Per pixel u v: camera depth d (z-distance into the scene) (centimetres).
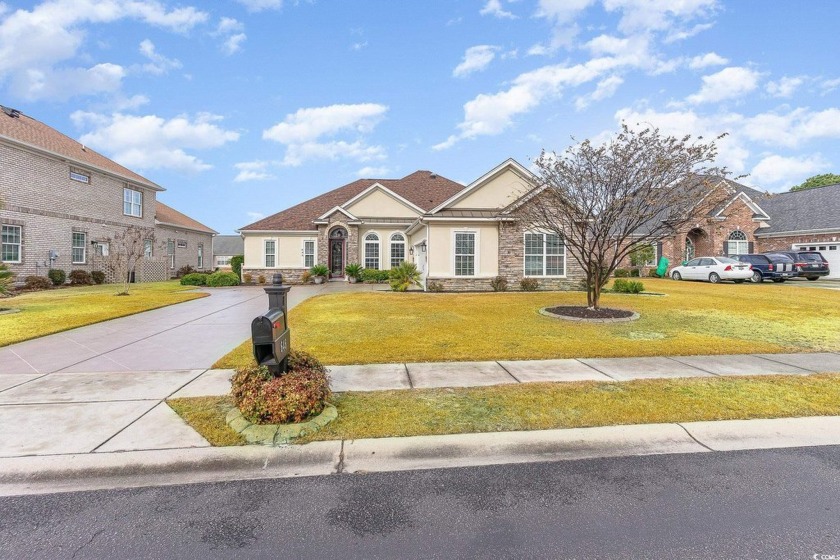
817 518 275
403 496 302
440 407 445
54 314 1085
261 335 406
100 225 2353
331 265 2494
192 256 3412
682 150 950
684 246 2677
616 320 959
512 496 302
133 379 552
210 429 391
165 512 282
